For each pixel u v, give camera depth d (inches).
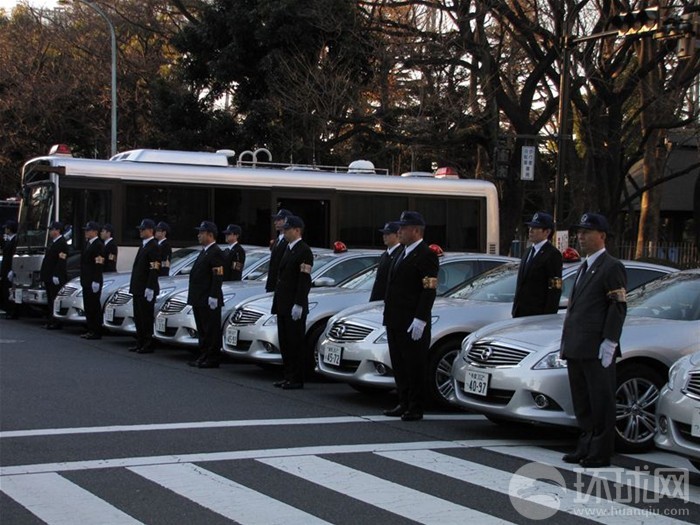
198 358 510.6
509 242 1103.6
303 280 422.9
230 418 350.0
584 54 969.5
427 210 781.3
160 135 1176.8
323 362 396.8
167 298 539.2
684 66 1021.2
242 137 1111.0
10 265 768.9
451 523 220.7
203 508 228.7
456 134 993.5
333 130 1101.1
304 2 1011.9
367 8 1139.3
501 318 387.9
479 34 990.4
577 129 1214.9
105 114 1496.1
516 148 1064.8
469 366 322.7
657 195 1289.4
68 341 594.6
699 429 251.8
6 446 292.0
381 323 381.1
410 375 356.8
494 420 347.3
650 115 1107.9
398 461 285.6
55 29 1485.0
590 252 287.6
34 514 221.1
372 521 220.8
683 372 264.8
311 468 272.8
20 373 443.2
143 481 253.1
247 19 1050.7
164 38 1422.2
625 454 309.9
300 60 1031.0
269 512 226.5
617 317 276.8
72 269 678.5
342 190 756.0
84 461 274.5
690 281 346.9
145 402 378.0
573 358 283.1
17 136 1480.1
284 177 741.3
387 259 418.0
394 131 1013.8
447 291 438.9
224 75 1083.9
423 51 990.4
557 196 761.0
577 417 289.3
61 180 676.1
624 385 309.6
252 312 458.3
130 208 696.4
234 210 726.5
